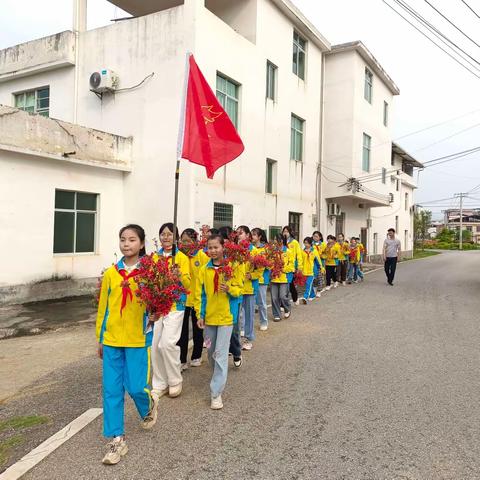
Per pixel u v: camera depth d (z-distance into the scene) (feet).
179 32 37.29
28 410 13.87
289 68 52.70
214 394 13.70
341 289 42.86
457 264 82.89
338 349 20.56
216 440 11.73
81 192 36.65
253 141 45.57
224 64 40.37
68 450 11.18
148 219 38.86
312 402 14.26
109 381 10.96
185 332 17.49
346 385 15.80
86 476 10.02
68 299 34.17
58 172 34.17
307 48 57.62
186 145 17.25
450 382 16.11
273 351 20.25
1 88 49.24
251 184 45.34
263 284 24.29
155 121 38.55
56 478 9.94
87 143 35.81
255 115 45.75
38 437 12.03
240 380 16.38
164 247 16.03
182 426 12.56
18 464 10.49
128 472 10.19
